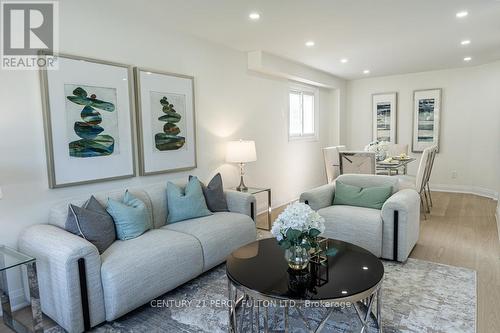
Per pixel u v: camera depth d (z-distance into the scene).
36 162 2.55
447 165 6.55
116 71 3.04
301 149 6.21
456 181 6.49
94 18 2.88
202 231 2.87
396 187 3.61
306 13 3.20
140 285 2.27
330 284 1.83
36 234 2.31
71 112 2.72
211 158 4.18
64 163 2.69
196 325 2.21
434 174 6.70
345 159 4.93
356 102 7.48
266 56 4.70
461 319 2.22
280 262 2.16
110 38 3.01
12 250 2.20
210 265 2.85
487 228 4.18
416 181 4.74
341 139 7.39
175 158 3.67
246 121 4.76
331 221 3.33
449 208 5.21
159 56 3.46
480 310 2.32
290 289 1.80
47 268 2.14
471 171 6.30
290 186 5.90
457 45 4.48
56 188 2.66
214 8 3.04
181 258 2.55
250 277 1.95
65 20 2.68
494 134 5.83
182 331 2.15
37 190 2.56
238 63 4.56
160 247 2.47
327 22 3.46
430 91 6.57
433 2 3.00
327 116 7.20
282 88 5.57
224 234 2.98
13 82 2.42
